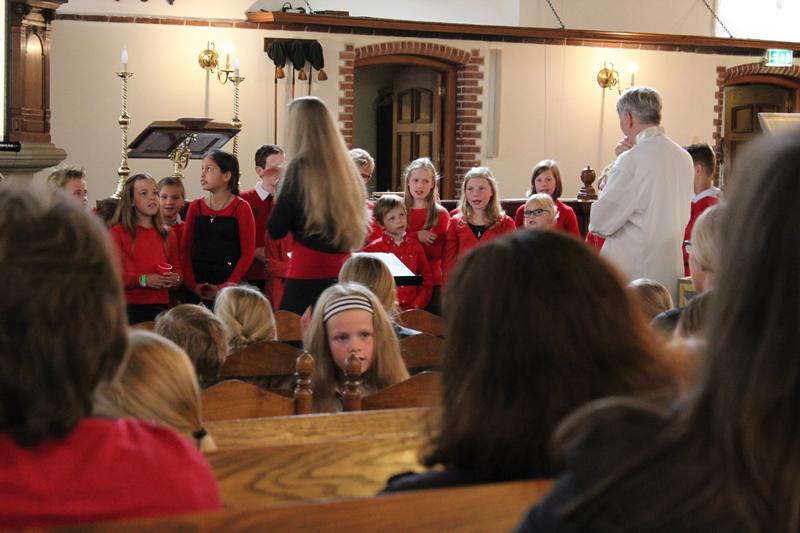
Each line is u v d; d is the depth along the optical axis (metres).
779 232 0.80
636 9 12.80
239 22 10.66
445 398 1.35
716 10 13.20
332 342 3.19
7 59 8.59
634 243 5.54
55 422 1.15
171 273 5.54
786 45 12.85
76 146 10.21
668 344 1.38
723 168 13.50
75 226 1.16
